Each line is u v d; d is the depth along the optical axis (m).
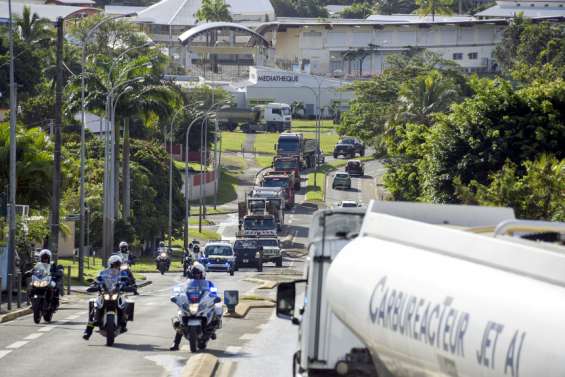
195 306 56.03
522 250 18.28
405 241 22.94
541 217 79.12
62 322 72.81
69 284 103.19
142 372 48.78
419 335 20.33
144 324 72.25
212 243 155.75
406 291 21.36
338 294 25.28
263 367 51.19
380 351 22.91
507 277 18.31
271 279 137.00
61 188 128.62
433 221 27.23
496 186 82.25
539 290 17.14
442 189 120.94
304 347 30.05
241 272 161.62
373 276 23.33
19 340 61.41
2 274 97.94
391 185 153.62
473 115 119.62
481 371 17.92
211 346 60.06
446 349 19.19
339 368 29.28
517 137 117.69
